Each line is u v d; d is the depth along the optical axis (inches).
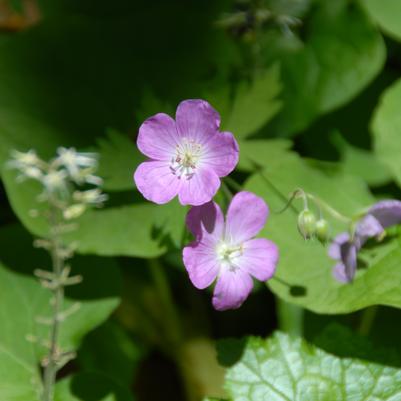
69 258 26.5
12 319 25.8
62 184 22.4
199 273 23.9
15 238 26.6
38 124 27.4
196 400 27.9
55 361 23.9
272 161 26.4
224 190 25.5
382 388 24.5
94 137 27.5
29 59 27.9
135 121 27.8
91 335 28.0
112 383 25.3
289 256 25.3
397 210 24.1
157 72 28.1
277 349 24.8
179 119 24.0
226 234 24.1
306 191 26.0
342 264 24.6
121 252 25.7
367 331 26.8
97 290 26.2
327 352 24.8
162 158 24.2
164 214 25.8
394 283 24.6
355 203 25.9
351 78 28.2
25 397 24.9
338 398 24.5
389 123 26.9
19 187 26.4
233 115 26.5
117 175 26.1
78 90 27.9
